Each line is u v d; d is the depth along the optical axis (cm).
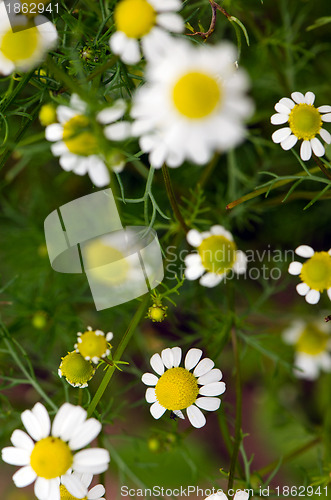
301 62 35
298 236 38
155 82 22
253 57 35
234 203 29
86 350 27
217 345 33
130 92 28
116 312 35
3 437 33
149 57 24
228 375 38
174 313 37
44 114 25
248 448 38
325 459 34
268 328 35
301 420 37
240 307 37
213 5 27
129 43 24
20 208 38
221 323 33
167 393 27
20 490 36
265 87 36
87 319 36
